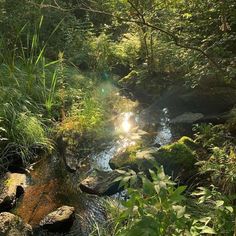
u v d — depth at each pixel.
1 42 6.20
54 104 5.65
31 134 4.95
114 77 6.69
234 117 4.55
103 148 4.86
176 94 5.64
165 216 2.34
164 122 5.33
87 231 3.61
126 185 2.59
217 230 2.65
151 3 4.42
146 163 4.08
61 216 3.68
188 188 3.83
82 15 8.49
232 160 3.67
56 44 7.16
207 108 5.36
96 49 7.00
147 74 6.30
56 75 6.02
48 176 4.52
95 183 4.20
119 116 5.57
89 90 6.10
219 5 3.97
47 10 7.28
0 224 3.45
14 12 6.91
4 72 5.80
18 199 4.12
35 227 3.68
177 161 4.03
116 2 4.14
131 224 2.54
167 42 6.09
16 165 4.72
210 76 5.05
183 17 4.47
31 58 5.87
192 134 4.92
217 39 4.18
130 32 7.39
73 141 4.97
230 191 3.39
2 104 5.10
